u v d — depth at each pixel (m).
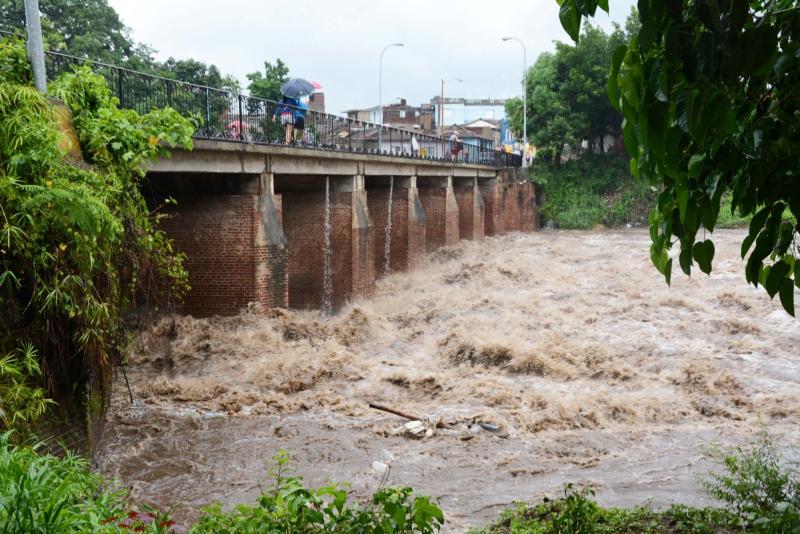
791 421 14.18
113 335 9.72
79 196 8.38
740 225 51.09
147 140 11.58
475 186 46.84
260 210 19.88
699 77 3.15
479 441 12.98
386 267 34.09
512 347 18.00
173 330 18.00
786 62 3.52
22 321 8.02
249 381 15.77
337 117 25.67
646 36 3.18
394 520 4.82
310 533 4.85
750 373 17.06
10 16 34.47
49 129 8.46
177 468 11.37
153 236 12.63
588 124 60.06
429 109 102.50
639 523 7.02
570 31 3.52
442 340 19.56
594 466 11.93
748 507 6.87
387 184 34.00
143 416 13.60
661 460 12.18
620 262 37.41
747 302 24.50
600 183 60.50
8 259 7.89
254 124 19.78
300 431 13.18
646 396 15.38
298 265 26.41
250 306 19.58
